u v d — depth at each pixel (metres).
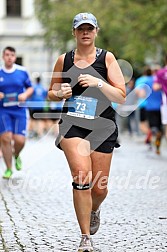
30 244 10.34
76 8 47.69
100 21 45.03
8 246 10.20
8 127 17.73
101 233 11.19
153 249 10.05
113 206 13.91
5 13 59.28
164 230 11.46
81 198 9.48
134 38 40.75
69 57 9.87
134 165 21.62
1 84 17.72
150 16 37.12
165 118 23.28
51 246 10.20
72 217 12.65
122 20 44.44
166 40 39.12
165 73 22.70
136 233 11.20
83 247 9.47
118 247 10.18
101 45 44.91
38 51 56.47
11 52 17.69
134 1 42.34
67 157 9.59
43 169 20.50
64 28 48.06
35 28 58.97
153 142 31.94
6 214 12.95
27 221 12.23
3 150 17.92
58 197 15.16
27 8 59.12
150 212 13.22
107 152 9.78
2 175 19.08
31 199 14.84
